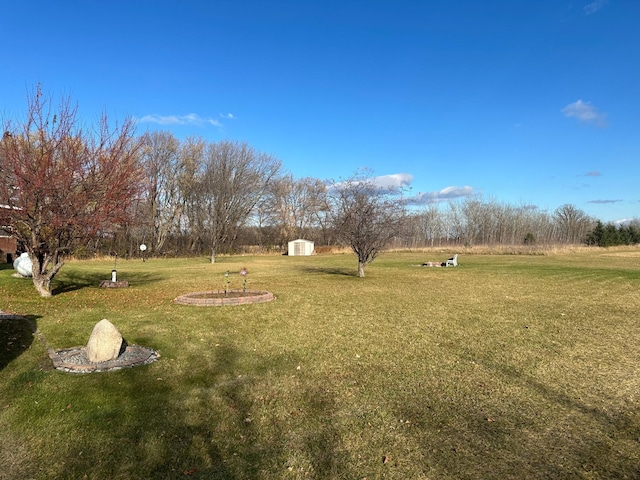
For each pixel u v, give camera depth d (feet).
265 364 17.43
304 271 68.54
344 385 15.11
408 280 52.19
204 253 143.13
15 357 17.49
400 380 15.67
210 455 10.29
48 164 33.42
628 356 18.99
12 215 33.47
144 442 10.80
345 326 24.68
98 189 36.35
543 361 18.13
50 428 11.46
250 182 145.38
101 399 13.35
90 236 36.40
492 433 11.56
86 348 17.93
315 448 10.68
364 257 56.08
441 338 21.97
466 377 16.05
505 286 45.55
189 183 138.00
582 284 47.39
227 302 32.04
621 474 9.59
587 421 12.35
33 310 28.84
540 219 190.29
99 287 44.39
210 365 17.16
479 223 191.72
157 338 21.43
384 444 10.91
